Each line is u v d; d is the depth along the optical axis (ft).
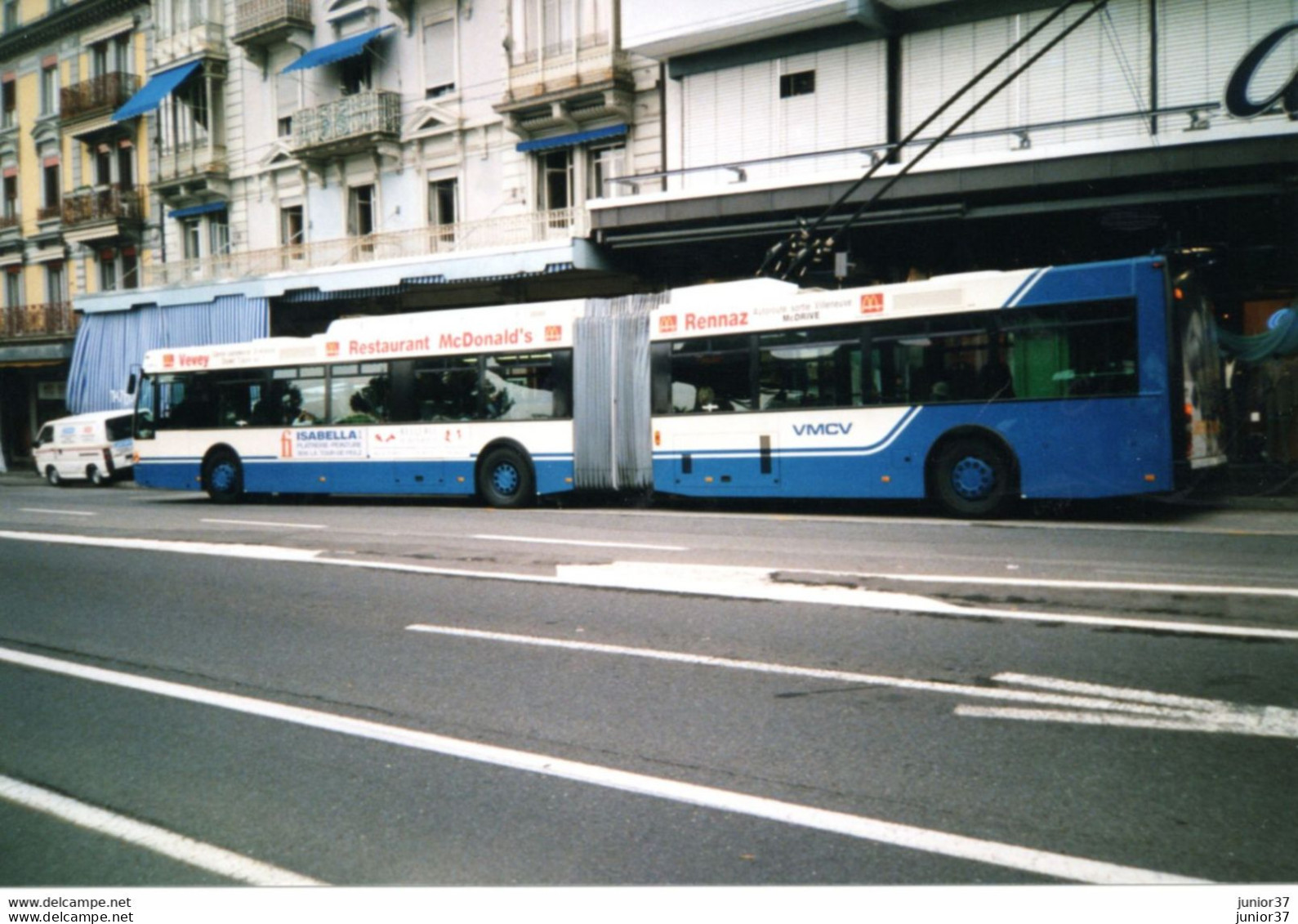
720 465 45.68
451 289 84.12
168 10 106.73
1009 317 39.58
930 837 11.73
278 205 97.50
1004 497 39.73
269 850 12.20
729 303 45.80
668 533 37.88
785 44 62.49
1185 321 38.24
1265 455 49.34
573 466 49.47
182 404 61.52
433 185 85.40
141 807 13.74
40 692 19.61
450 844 12.10
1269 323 50.29
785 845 11.68
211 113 101.60
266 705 18.17
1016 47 40.37
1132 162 49.11
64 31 122.42
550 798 13.37
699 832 12.11
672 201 62.64
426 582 28.99
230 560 34.47
